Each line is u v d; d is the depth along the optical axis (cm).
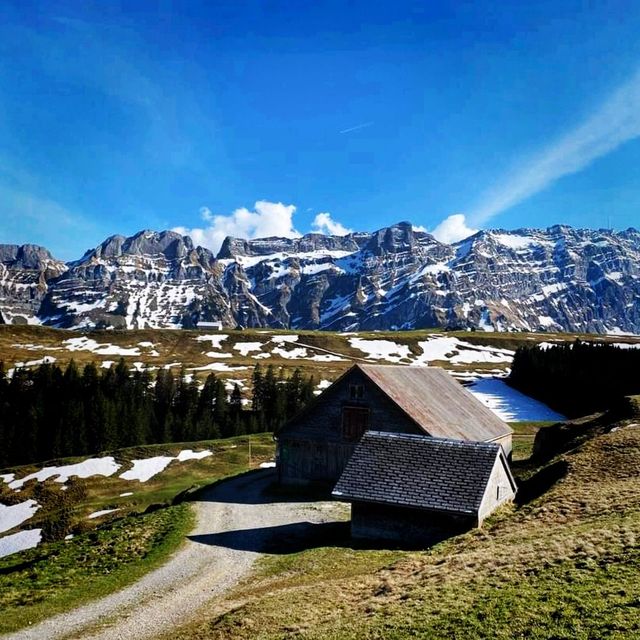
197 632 1875
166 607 2316
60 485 6944
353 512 3200
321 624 1728
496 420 5847
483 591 1709
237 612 1984
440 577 1981
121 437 9781
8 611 2364
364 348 19562
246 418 11081
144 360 17250
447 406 5153
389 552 2792
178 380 12962
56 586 2666
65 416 9881
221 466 7331
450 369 16950
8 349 17838
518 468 4812
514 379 12588
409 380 5169
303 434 4975
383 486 3145
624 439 3825
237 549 3148
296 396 11350
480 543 2445
